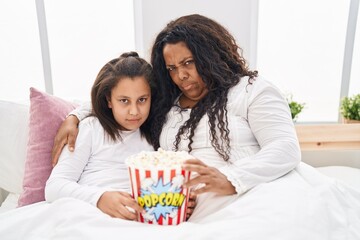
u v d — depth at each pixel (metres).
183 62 0.87
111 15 1.52
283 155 0.74
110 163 0.86
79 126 0.89
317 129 1.34
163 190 0.59
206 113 0.86
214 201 0.69
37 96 0.96
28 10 1.48
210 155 0.84
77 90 1.57
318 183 0.71
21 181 1.04
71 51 1.54
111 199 0.65
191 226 0.57
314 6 1.48
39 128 0.93
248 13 1.46
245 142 0.84
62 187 0.72
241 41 1.49
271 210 0.58
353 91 1.54
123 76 0.82
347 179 1.19
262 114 0.82
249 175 0.69
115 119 0.89
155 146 0.94
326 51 1.52
